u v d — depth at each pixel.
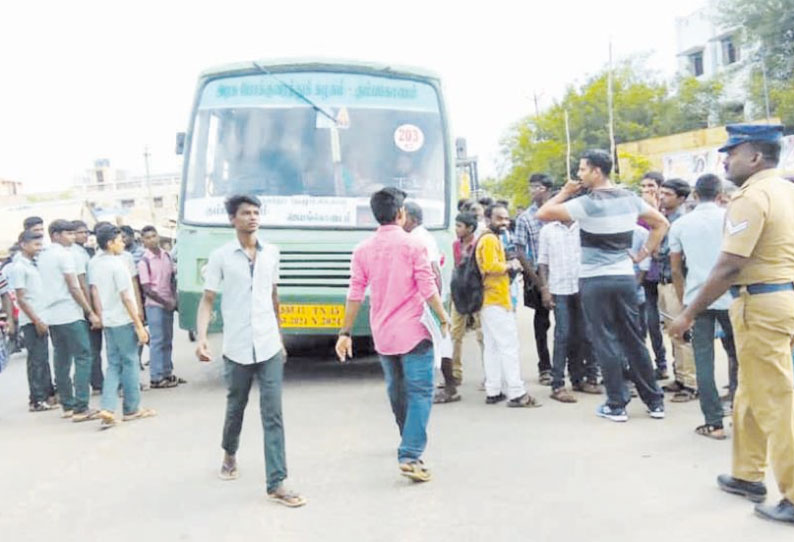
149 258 8.74
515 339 7.17
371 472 5.41
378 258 5.25
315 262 7.95
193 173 8.44
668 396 7.36
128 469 5.75
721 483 4.82
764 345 4.28
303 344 10.95
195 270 8.12
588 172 6.37
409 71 8.77
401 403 5.41
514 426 6.46
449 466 5.48
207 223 8.24
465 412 7.02
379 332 5.23
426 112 8.70
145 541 4.40
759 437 4.61
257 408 7.45
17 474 5.77
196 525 4.60
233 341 4.98
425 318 5.14
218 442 6.35
